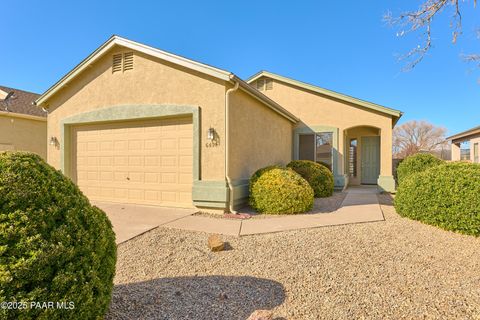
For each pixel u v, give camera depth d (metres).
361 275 3.56
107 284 2.36
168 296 3.07
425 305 2.87
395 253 4.28
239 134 7.75
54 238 2.02
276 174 7.48
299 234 5.21
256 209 7.38
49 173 2.32
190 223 6.02
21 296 1.79
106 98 8.46
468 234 5.23
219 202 6.99
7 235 1.85
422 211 6.00
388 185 11.56
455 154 22.45
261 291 3.20
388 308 2.83
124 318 2.61
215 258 4.17
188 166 7.59
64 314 1.94
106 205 8.09
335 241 4.81
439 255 4.21
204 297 3.06
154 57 7.81
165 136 7.91
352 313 2.75
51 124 9.38
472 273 3.61
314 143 12.83
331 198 10.06
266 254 4.28
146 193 8.12
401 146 34.22
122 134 8.49
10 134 14.64
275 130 10.76
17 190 2.00
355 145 15.16
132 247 4.62
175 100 7.55
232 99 7.34
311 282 3.40
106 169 8.71
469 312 2.74
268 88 13.51
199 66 7.07
